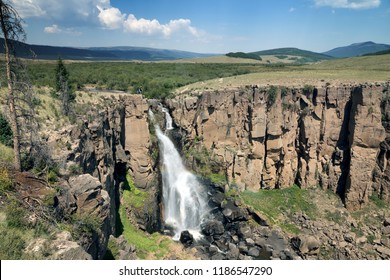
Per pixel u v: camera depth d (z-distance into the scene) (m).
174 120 59.66
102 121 39.50
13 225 19.30
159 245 41.78
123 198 45.25
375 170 52.94
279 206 54.06
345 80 60.72
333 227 49.53
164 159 55.09
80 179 25.23
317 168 56.88
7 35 23.06
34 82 50.91
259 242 46.19
